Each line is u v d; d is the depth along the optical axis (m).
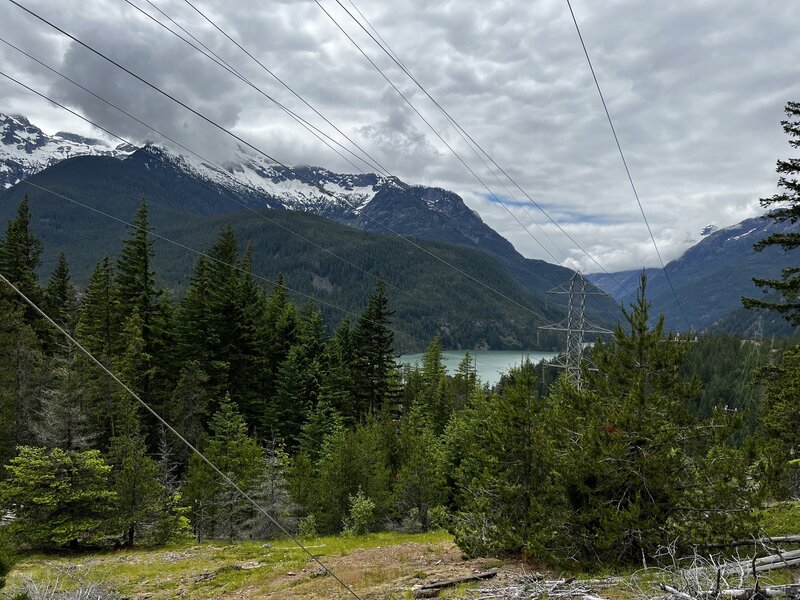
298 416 48.81
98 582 13.20
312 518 28.77
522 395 13.78
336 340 57.19
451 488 34.66
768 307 16.50
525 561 12.26
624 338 12.29
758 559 8.45
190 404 40.38
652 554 10.08
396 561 15.28
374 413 53.22
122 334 41.19
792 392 18.84
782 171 15.74
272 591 13.39
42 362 35.22
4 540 6.84
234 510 29.73
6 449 31.45
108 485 24.14
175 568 17.92
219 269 52.91
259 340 51.25
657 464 10.48
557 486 11.88
